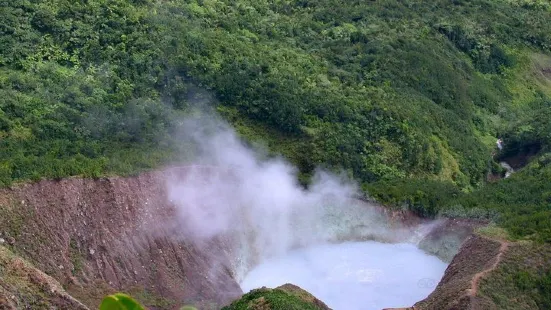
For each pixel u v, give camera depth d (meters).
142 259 41.62
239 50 63.03
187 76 57.09
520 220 44.66
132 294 39.53
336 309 44.00
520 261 39.78
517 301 37.34
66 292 33.59
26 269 31.58
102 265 39.94
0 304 28.11
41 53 52.12
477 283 37.75
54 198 39.94
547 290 38.34
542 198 51.38
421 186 57.44
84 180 41.75
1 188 38.12
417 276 48.75
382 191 55.94
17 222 37.75
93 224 40.88
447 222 52.69
